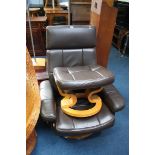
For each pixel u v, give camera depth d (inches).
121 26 139.5
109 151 62.7
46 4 152.9
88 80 50.2
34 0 142.1
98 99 61.2
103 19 73.8
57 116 56.5
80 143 65.1
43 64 80.4
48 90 61.9
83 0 182.7
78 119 55.9
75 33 65.4
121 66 124.2
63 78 51.1
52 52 66.4
